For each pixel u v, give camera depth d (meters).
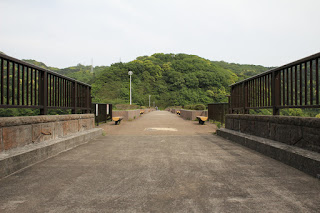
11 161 3.44
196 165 3.91
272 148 4.46
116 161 4.23
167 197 2.48
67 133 6.25
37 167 3.80
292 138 4.29
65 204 2.31
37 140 4.70
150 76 140.88
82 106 8.19
